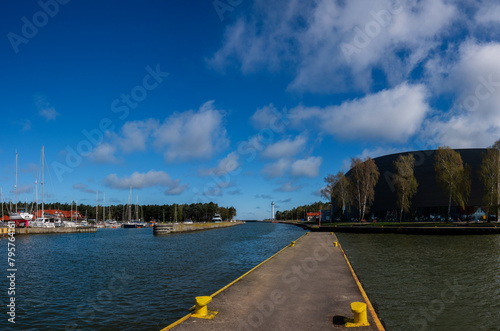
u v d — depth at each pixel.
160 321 11.82
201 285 17.33
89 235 73.19
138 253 33.81
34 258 30.31
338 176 88.19
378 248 34.84
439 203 85.00
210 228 114.50
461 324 11.25
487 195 61.31
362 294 10.42
